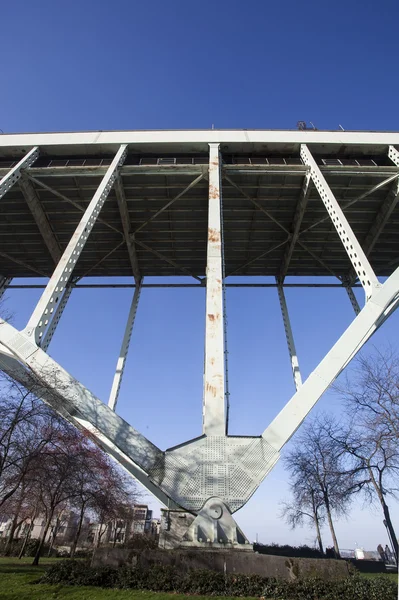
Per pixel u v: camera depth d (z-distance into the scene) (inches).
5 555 1219.9
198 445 413.1
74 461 644.7
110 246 1011.3
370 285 510.3
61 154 804.6
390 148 783.1
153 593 315.0
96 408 434.6
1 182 688.4
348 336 475.2
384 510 746.8
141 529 2082.9
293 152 798.5
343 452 836.0
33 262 1054.4
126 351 912.3
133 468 564.4
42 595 312.7
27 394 544.1
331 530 963.3
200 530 366.0
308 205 869.2
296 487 1144.2
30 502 1210.6
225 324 538.9
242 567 339.9
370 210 878.4
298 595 309.4
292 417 427.8
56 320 942.4
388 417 713.0
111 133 794.2
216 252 555.8
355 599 306.0
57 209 885.2
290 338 916.0
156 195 841.5
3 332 479.8
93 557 373.7
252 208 890.1
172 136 783.7
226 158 800.3
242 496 383.6
